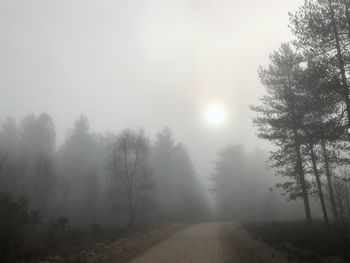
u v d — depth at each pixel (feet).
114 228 82.07
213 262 45.88
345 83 46.52
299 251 45.11
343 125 48.67
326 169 77.36
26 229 58.34
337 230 57.36
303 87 56.44
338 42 48.83
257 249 55.47
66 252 48.06
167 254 53.67
